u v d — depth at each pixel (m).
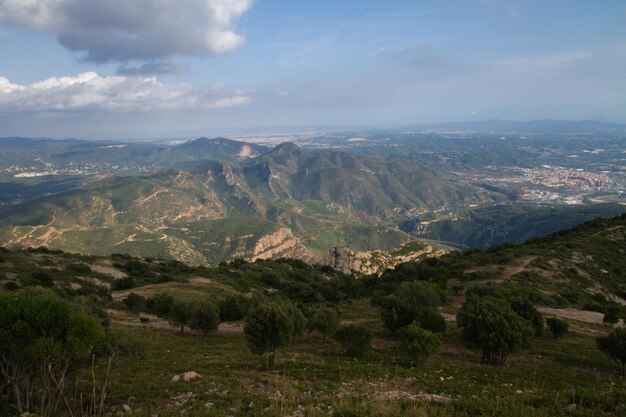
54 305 15.21
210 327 43.22
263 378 21.64
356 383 21.61
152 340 39.16
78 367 16.66
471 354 34.59
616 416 13.89
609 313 48.50
